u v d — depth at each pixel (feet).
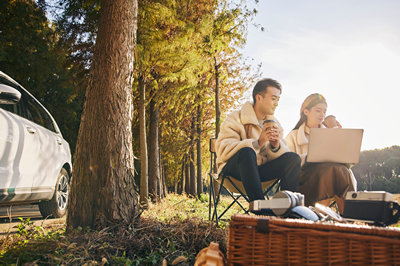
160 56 25.58
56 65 33.71
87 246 8.86
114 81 12.13
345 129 10.98
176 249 9.80
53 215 17.02
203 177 73.77
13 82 14.88
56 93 40.86
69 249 8.57
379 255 4.55
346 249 4.62
